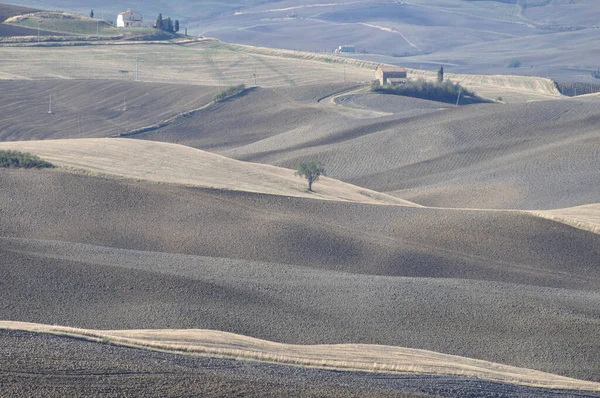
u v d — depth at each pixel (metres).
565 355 192.12
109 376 122.38
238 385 123.62
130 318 192.38
